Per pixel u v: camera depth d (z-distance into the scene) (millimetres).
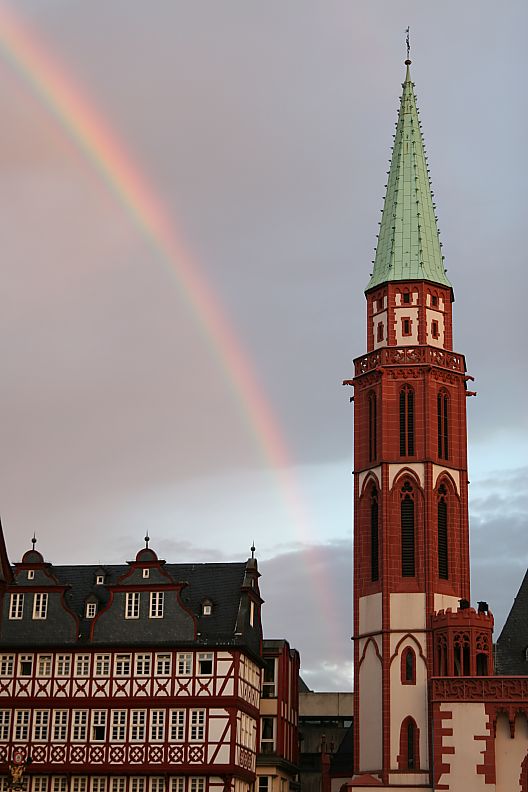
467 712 99125
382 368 112438
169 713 105188
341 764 121562
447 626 103438
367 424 113562
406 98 123562
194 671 106000
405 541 109000
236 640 106500
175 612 107938
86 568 116250
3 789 105312
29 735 106125
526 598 110688
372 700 106062
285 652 122312
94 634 108125
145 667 106625
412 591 107000
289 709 124750
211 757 103438
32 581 110875
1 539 100188
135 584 109250
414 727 103250
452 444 112062
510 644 108438
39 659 108125
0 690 107625
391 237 117750
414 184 119562
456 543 109875
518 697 98625
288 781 123000
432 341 113938
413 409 111688
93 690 106562
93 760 104688
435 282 115188
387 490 109750
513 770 97812
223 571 113500
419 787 101250
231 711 104500
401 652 105562
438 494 110125
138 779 104438
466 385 114938
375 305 116375
